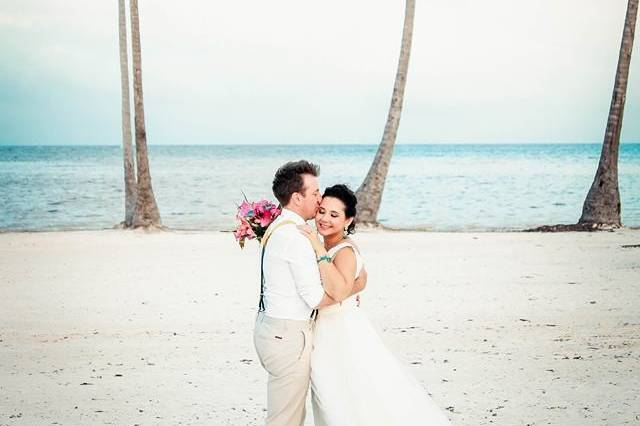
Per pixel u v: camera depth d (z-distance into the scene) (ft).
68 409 17.46
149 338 24.12
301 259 12.75
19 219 76.95
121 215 80.38
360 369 13.51
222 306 28.78
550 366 20.57
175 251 44.50
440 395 18.24
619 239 48.34
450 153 368.89
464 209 87.51
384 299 29.84
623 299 29.30
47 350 22.82
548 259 40.01
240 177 158.61
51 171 184.85
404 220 75.66
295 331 13.04
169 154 388.57
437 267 37.63
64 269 38.11
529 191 114.32
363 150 455.63
